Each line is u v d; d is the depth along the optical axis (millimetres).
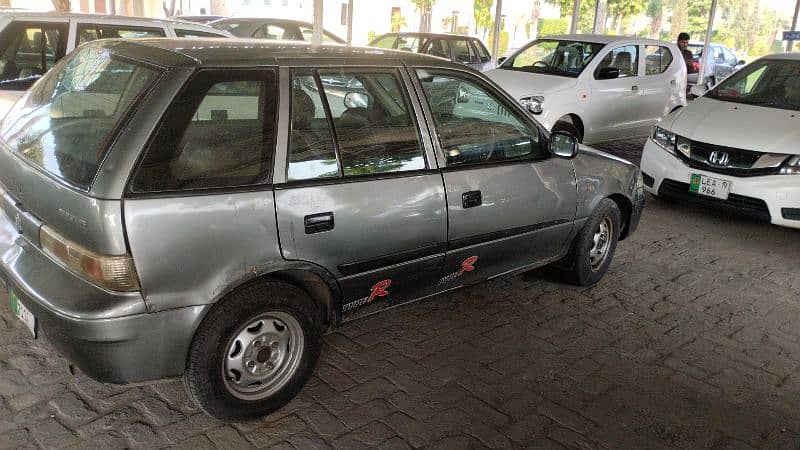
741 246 6223
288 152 2996
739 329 4484
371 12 24500
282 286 3035
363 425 3176
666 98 10352
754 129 6402
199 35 7605
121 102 2791
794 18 22594
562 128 9008
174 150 2684
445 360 3820
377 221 3281
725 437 3279
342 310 3367
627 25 20516
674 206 7500
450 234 3654
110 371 2699
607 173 4734
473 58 13688
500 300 4672
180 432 3027
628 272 5402
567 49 9695
